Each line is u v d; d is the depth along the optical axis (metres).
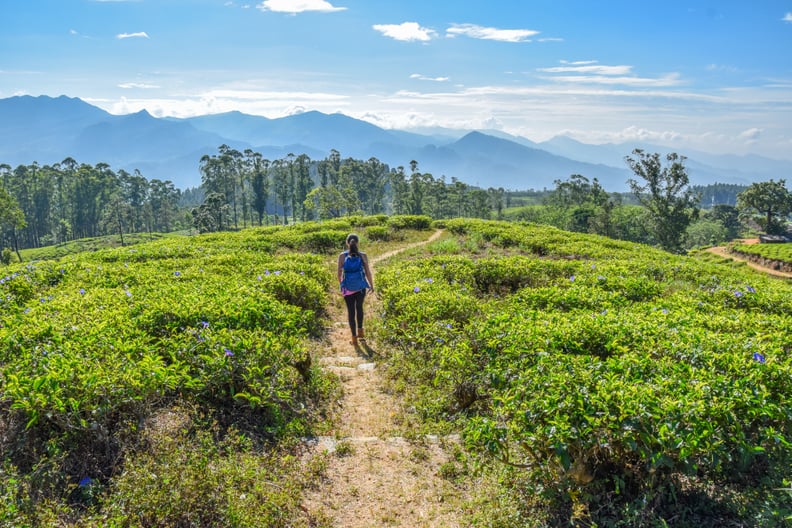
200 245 18.38
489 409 5.91
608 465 4.36
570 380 4.55
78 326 6.53
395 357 7.97
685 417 3.93
